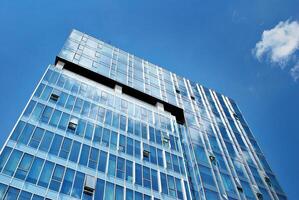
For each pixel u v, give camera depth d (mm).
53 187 27672
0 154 27797
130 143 39625
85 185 29781
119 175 33594
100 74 52000
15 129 31453
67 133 35031
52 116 36156
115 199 30359
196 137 50781
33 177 27438
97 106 42875
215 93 71812
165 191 34938
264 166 53406
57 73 44438
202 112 60031
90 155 33938
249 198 43406
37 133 32562
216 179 43000
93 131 37844
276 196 47250
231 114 65688
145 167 36875
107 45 63500
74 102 40781
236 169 48188
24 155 29125
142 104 50406
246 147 56125
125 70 58562
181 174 39000
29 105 35781
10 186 25500
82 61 52719
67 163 31156
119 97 48188
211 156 47406
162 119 48781
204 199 38438
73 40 57875
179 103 58688
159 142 43062
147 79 60562
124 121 43312
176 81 67312
